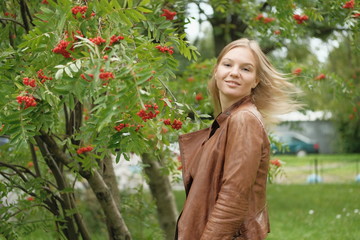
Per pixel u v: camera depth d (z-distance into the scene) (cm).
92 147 273
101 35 202
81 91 193
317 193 1140
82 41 183
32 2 295
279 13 411
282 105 244
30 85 205
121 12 204
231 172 197
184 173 233
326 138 2800
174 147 375
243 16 507
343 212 853
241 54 223
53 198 335
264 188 209
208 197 210
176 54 589
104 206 320
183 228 209
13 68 227
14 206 325
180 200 1045
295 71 484
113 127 221
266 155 206
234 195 194
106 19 211
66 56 203
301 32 450
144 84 185
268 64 233
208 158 212
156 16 284
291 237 654
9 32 290
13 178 356
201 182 211
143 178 451
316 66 520
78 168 292
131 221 432
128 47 208
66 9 203
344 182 1403
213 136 219
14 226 318
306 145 2688
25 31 288
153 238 440
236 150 199
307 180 1469
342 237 630
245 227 199
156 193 485
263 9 512
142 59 208
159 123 243
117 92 182
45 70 209
